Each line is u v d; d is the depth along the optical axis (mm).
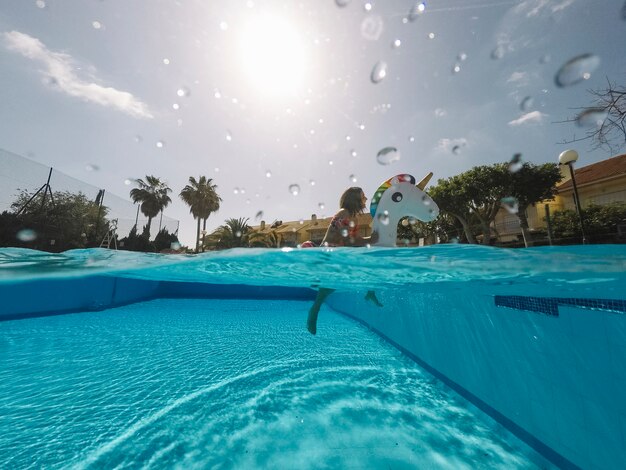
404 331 3250
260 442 1616
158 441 1603
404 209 2527
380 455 1519
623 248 2018
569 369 1359
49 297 4383
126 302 5996
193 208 22625
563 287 1575
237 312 5867
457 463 1460
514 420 1655
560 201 11578
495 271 1553
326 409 2016
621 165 10031
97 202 8656
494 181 9320
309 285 3781
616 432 1150
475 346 2045
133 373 2570
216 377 2541
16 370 2553
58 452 1477
